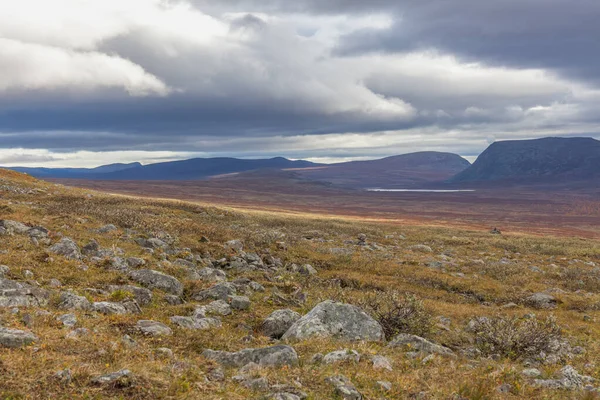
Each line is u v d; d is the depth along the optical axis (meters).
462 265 35.81
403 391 9.23
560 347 15.73
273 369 9.73
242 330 13.88
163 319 13.27
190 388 8.02
